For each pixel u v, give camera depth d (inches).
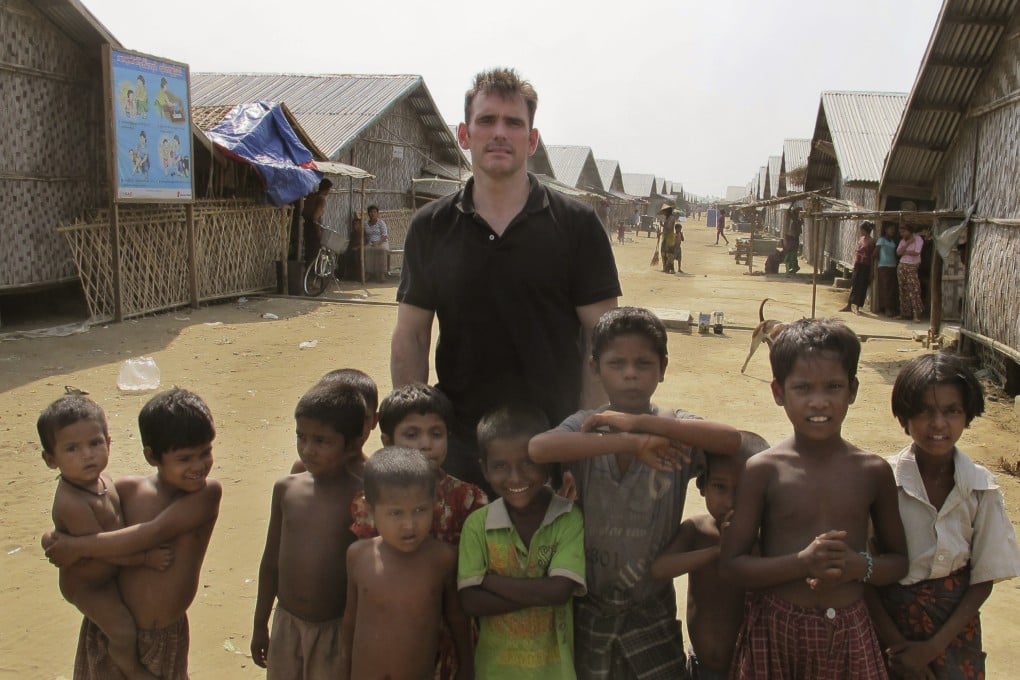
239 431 287.1
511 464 104.7
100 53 500.4
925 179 604.7
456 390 131.1
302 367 388.8
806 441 99.8
